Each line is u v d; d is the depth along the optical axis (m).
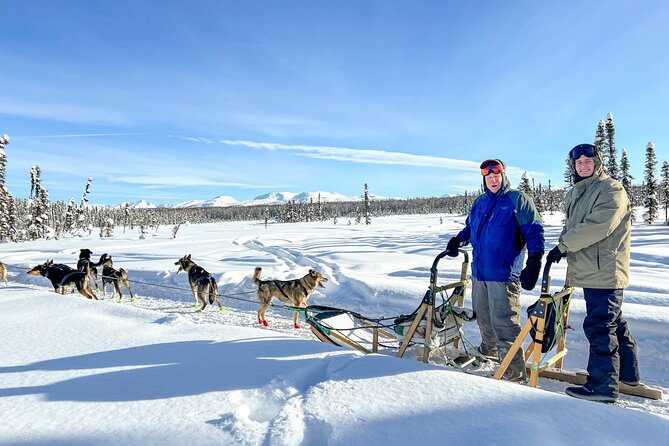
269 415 2.72
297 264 13.62
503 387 2.76
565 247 3.28
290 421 2.41
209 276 8.10
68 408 2.71
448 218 90.31
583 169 3.41
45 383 3.18
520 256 3.78
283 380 3.09
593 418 2.34
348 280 9.16
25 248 27.11
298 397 2.78
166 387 3.04
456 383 2.83
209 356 3.72
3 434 2.38
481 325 4.11
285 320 7.05
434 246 16.78
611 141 36.50
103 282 9.74
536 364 3.34
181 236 40.69
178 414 2.60
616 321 3.43
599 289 3.32
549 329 3.46
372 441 2.16
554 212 79.94
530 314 3.38
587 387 3.34
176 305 8.59
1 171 45.66
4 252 24.03
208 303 8.55
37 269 9.92
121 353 3.90
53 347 4.17
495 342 4.12
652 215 42.56
